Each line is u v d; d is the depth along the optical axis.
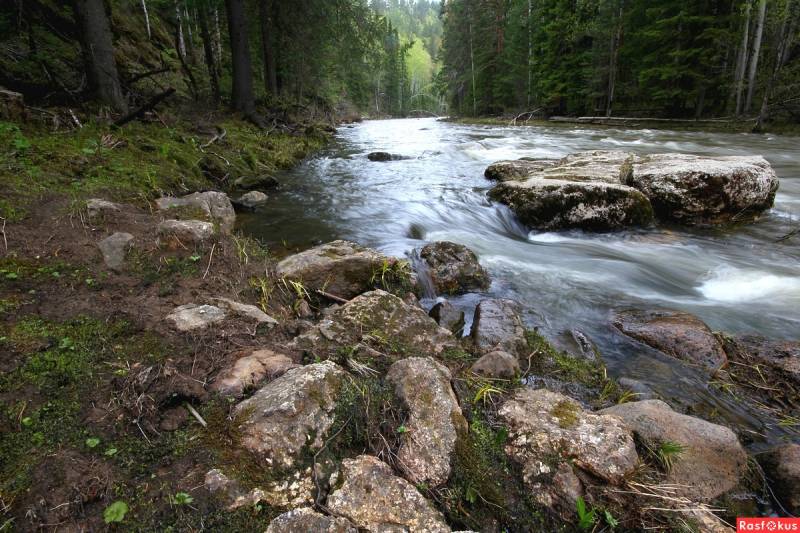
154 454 1.81
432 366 2.41
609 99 25.94
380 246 5.79
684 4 19.67
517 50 36.47
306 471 1.79
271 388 2.12
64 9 10.12
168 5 16.52
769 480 2.19
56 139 5.82
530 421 2.22
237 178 8.52
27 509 1.53
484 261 5.65
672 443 2.13
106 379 2.18
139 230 3.94
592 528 1.79
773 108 18.00
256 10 18.48
